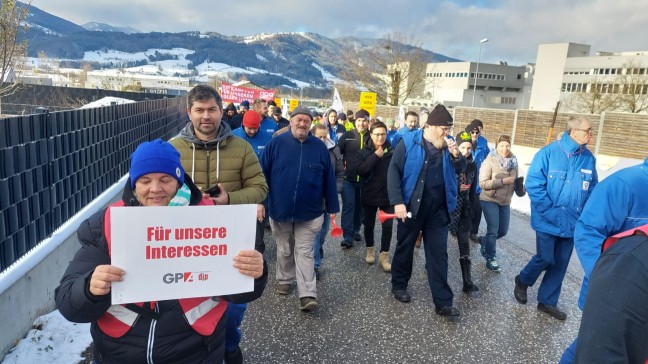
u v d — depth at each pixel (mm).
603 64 78438
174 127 12547
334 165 5801
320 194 4383
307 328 3900
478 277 5340
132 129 7008
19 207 3211
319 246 5277
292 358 3404
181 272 1707
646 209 2305
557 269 4301
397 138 8266
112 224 1612
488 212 5469
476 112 25672
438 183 4188
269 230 7031
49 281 3553
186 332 1806
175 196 1879
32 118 3408
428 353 3572
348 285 4938
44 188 3637
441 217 4273
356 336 3793
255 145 5379
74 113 4328
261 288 1910
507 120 23969
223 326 1959
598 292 1560
